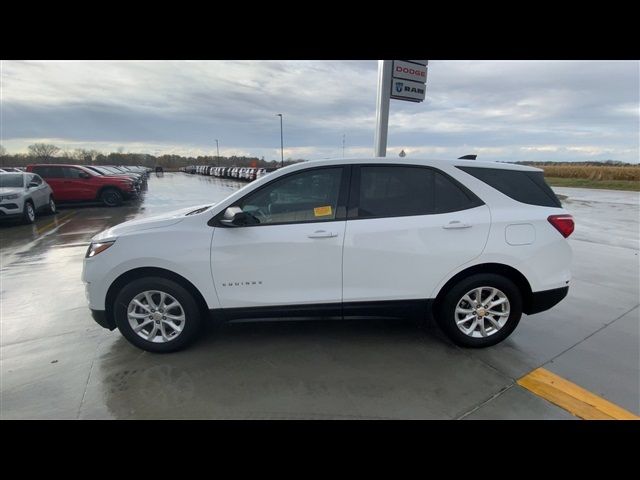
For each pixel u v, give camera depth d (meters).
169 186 26.67
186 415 2.38
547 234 3.11
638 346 3.27
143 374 2.83
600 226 9.71
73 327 3.63
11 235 8.26
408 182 3.11
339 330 3.56
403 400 2.52
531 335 3.48
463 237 3.03
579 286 4.87
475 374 2.83
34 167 13.21
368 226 3.00
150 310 3.10
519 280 3.18
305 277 3.03
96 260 3.00
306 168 3.08
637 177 29.56
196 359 3.04
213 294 3.03
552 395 2.57
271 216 3.04
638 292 4.66
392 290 3.08
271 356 3.09
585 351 3.18
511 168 3.24
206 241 2.96
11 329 3.59
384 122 6.18
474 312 3.18
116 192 13.91
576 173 34.66
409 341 3.35
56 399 2.53
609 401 2.51
